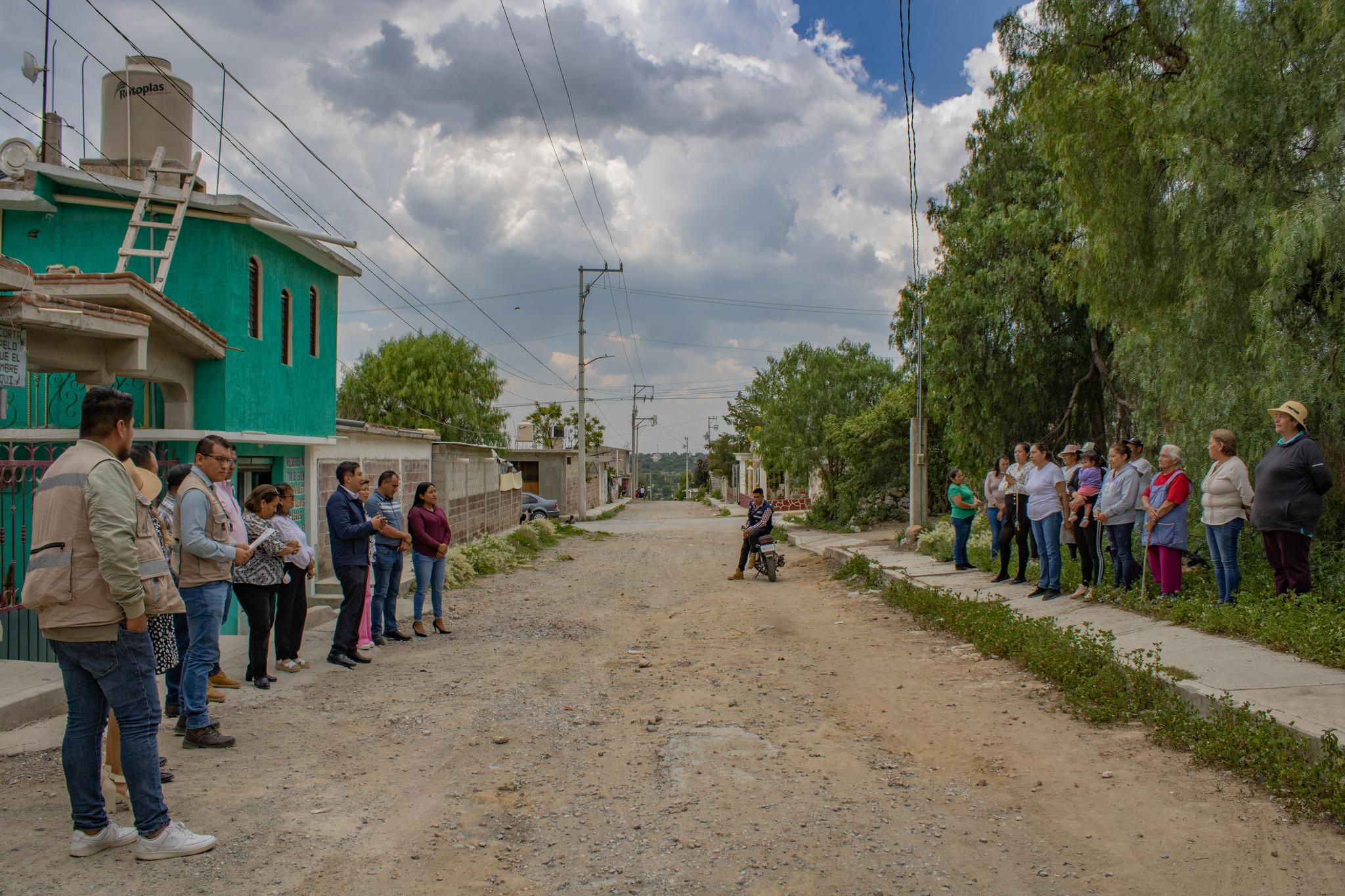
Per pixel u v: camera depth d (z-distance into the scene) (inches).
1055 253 603.5
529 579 633.6
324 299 542.0
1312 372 320.2
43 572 152.7
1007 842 161.3
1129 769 196.1
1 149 406.0
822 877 148.3
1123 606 351.9
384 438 636.7
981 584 467.2
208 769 206.5
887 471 980.6
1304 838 157.3
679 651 358.9
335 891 144.9
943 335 685.9
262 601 286.5
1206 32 344.2
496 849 162.4
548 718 254.5
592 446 2476.6
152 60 448.5
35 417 394.3
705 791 191.2
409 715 257.8
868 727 238.7
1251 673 237.6
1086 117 390.3
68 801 183.2
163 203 417.7
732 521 1428.4
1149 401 459.2
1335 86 310.0
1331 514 340.8
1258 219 323.6
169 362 382.9
